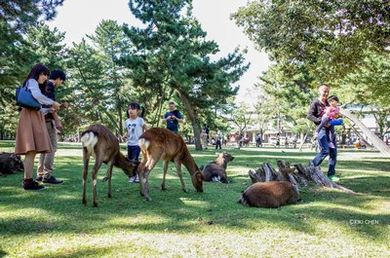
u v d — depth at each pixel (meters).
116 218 4.09
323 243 3.31
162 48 19.83
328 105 7.04
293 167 6.41
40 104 5.40
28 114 5.37
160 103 24.11
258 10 12.60
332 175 7.07
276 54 13.02
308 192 5.73
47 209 4.39
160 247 3.16
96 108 40.09
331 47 11.84
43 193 5.30
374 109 33.84
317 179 6.21
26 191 5.41
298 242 3.33
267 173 5.96
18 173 7.23
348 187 6.46
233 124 66.44
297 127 38.44
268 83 35.03
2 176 6.80
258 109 56.44
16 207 4.46
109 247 3.15
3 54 14.61
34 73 5.54
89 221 3.95
